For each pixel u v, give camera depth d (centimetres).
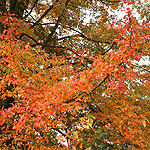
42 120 295
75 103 322
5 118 349
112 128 435
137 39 262
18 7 684
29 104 307
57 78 459
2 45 417
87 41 780
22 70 383
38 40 759
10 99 570
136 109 473
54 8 675
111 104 471
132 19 257
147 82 516
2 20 514
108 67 281
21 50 416
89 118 298
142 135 424
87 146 500
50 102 293
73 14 734
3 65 435
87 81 312
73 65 659
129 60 297
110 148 527
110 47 695
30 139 430
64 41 776
